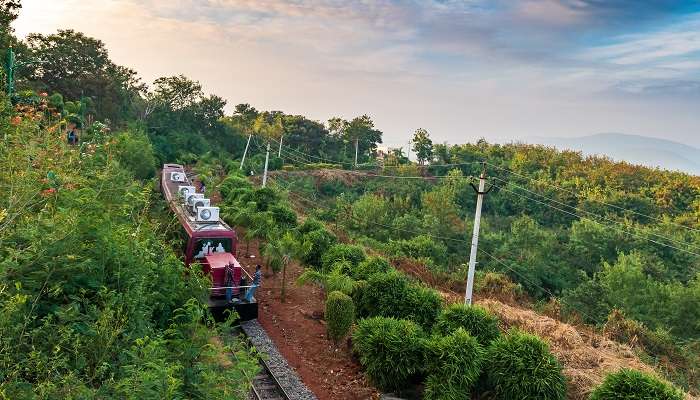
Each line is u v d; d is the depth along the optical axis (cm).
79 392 646
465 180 6288
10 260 700
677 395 1032
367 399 1215
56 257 782
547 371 1116
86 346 748
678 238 4919
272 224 2270
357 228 4238
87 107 4597
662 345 2003
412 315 1421
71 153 1092
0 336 632
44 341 725
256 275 1602
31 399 607
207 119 7569
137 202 1255
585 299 3588
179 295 1073
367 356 1251
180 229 1797
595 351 1583
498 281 2752
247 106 9762
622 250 4762
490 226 5722
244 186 3475
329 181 6188
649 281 3616
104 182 1057
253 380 1223
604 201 6128
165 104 7112
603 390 1071
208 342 955
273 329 1533
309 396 1187
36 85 4256
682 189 6412
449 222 4844
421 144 8431
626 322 2084
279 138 8606
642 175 7012
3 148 913
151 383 650
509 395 1120
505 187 6519
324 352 1430
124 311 841
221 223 1830
